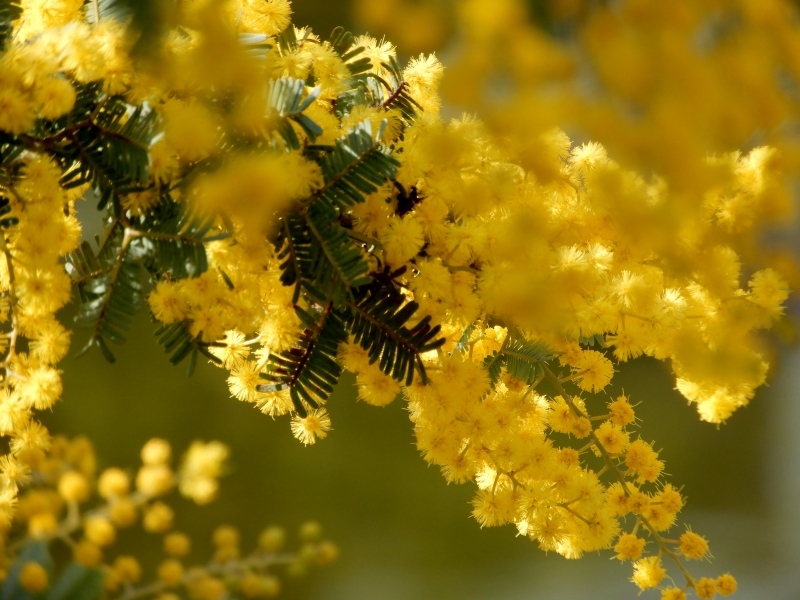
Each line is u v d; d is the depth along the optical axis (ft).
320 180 2.15
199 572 2.09
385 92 2.23
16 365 2.18
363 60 2.22
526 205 2.17
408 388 2.23
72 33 2.10
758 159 2.09
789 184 2.09
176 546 2.09
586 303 2.18
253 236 2.13
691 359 2.12
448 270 2.18
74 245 2.18
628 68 1.87
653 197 2.05
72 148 2.14
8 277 2.18
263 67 2.12
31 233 2.14
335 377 2.18
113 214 2.16
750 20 1.93
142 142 2.12
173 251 2.13
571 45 1.91
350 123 2.18
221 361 2.23
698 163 1.98
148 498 2.09
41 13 2.16
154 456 2.09
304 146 2.15
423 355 2.24
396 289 2.18
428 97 2.24
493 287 2.15
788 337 2.15
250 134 2.12
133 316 2.15
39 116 2.12
